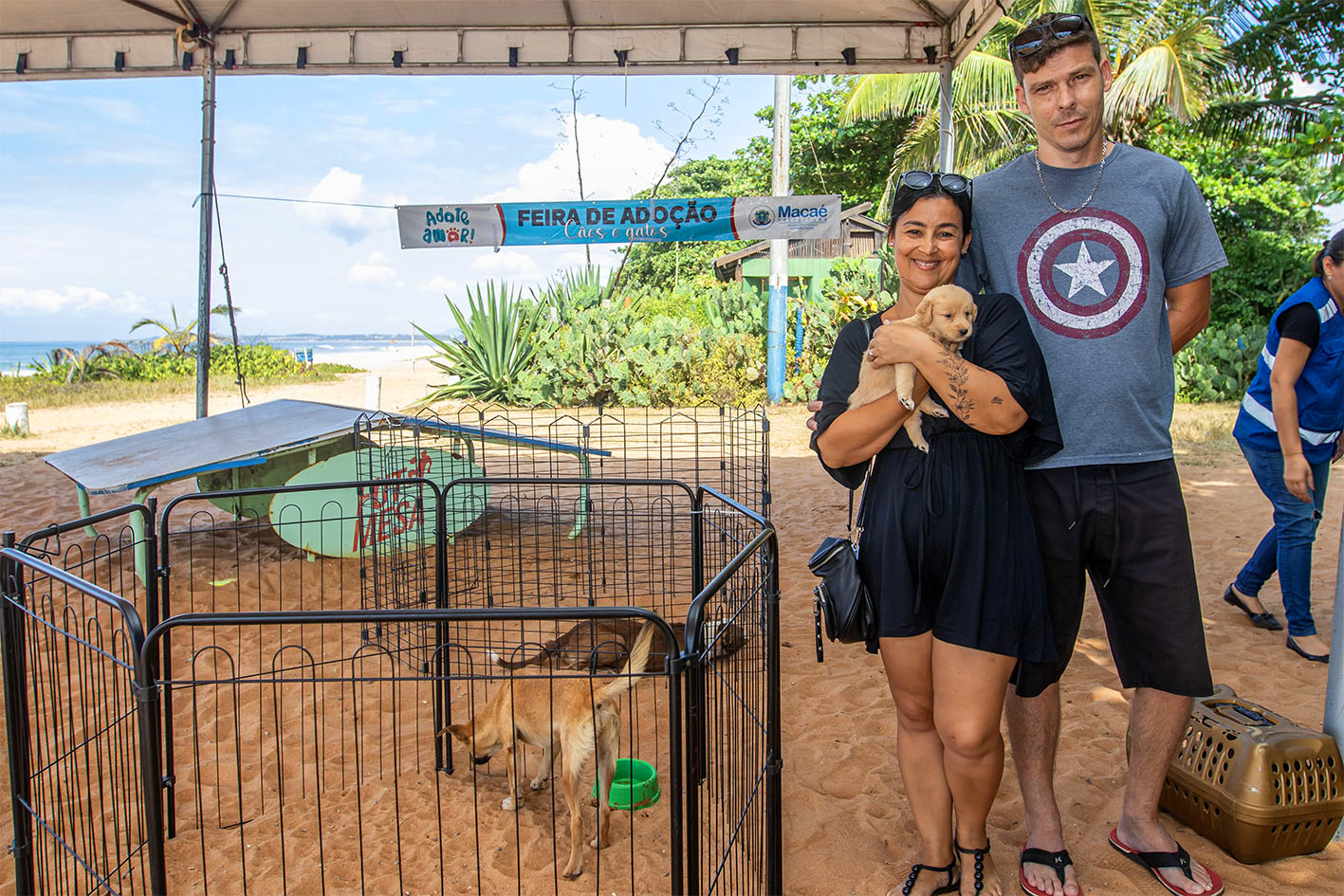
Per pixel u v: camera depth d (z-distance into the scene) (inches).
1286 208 816.9
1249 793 124.7
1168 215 116.2
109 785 161.0
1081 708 182.9
